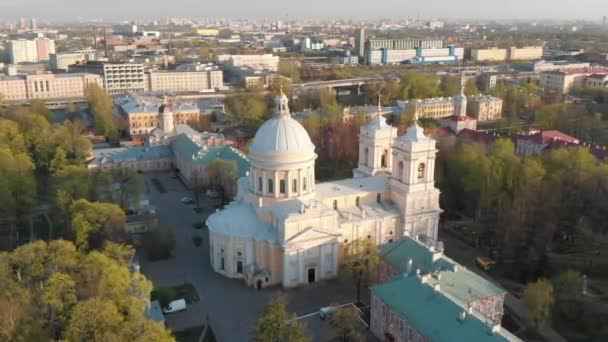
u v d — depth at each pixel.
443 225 165.25
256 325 96.69
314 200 132.12
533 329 111.88
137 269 115.62
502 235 142.50
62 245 106.38
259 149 131.00
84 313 84.44
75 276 98.62
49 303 90.94
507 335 89.06
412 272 113.38
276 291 127.31
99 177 164.12
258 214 132.38
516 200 145.62
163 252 143.50
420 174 140.62
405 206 140.25
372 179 148.12
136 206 165.50
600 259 141.25
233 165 187.00
